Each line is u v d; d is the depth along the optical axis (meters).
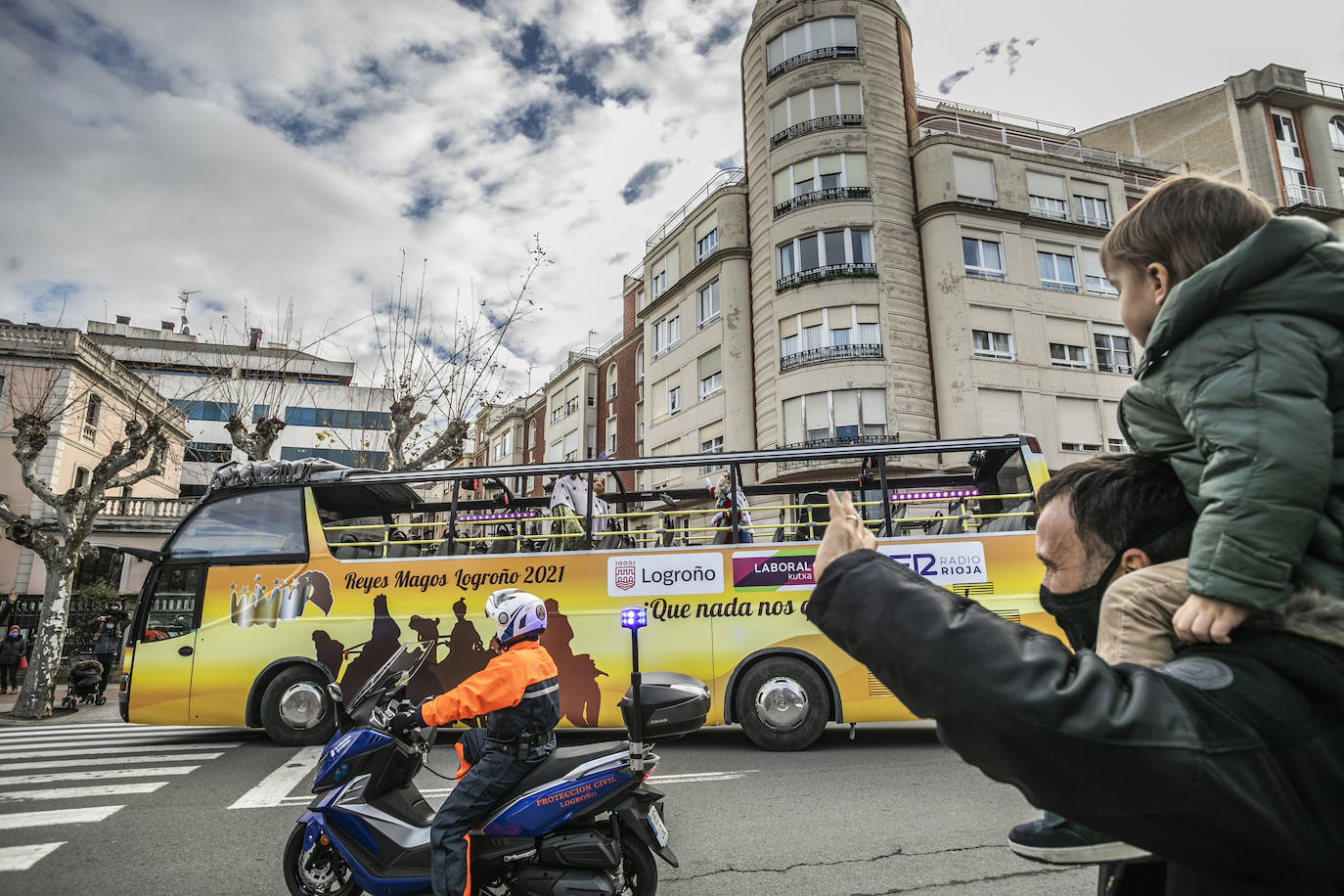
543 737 3.97
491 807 3.85
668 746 8.52
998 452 8.99
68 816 6.20
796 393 23.70
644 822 3.81
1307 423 0.85
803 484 9.91
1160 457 1.10
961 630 0.75
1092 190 26.86
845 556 0.88
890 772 7.02
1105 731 0.68
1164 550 1.05
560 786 3.79
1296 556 0.82
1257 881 0.78
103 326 49.81
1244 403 0.89
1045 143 30.44
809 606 0.89
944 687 0.74
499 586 8.80
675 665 8.36
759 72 27.38
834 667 8.17
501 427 52.88
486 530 9.27
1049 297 24.97
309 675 8.95
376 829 4.08
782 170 25.83
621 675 8.38
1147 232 1.09
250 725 8.91
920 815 5.64
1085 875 4.41
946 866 4.61
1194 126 35.19
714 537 9.17
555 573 8.76
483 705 3.80
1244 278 0.92
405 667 4.52
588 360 41.06
